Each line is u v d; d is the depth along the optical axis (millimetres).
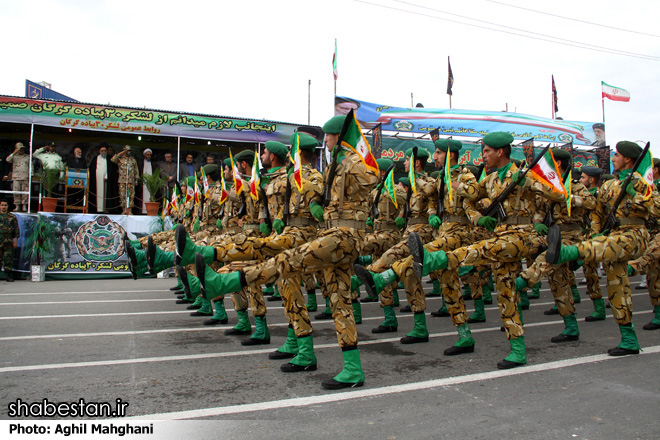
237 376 4113
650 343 5230
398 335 5902
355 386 3811
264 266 3693
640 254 4652
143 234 12578
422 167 6695
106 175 15094
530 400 3465
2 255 11500
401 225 6391
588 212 7602
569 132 21422
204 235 7812
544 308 7977
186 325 6453
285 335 5871
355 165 3883
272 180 5035
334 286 3885
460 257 4164
